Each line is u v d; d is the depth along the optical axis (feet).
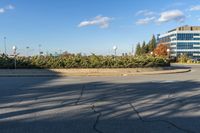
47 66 101.50
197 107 34.19
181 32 423.23
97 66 103.96
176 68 132.05
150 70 110.63
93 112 31.14
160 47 318.86
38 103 36.86
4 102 37.73
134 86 57.52
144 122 26.61
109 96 43.09
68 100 39.29
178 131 23.63
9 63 100.17
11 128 24.56
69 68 102.73
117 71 103.55
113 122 26.61
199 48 420.77
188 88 54.19
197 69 136.15
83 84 61.82
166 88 54.03
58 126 25.16
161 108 33.50
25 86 57.93
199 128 24.57
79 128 24.48
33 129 24.21
